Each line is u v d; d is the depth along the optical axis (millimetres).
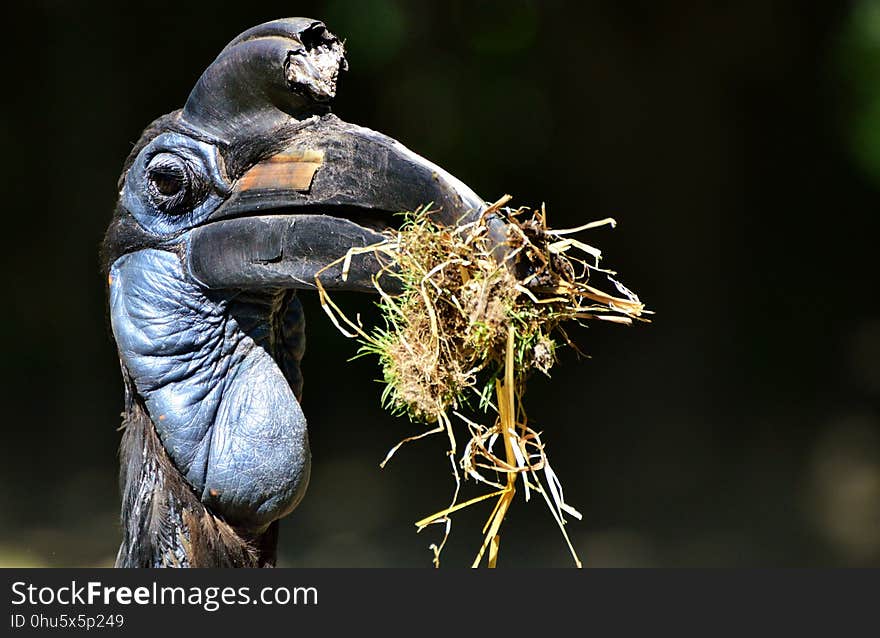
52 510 12273
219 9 14664
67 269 15000
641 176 15539
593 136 15539
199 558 4590
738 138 15859
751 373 15641
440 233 4234
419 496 13109
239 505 4590
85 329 14914
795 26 15531
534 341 4324
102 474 13555
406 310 4250
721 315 15641
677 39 15102
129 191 4684
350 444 14555
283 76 4410
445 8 15156
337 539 11789
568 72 15359
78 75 14742
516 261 4227
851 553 11625
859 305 16688
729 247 15820
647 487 13633
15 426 14484
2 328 15188
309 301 15375
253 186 4480
